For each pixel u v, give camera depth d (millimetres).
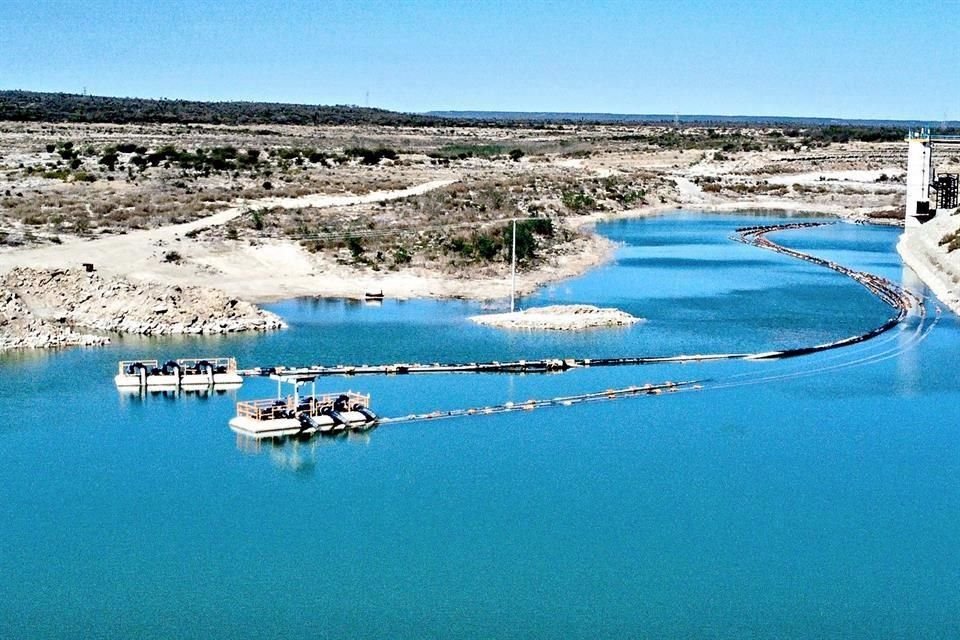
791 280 110312
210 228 110312
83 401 67000
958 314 94938
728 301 98625
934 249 120875
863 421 64875
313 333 83062
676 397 69625
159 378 69438
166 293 85062
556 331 85625
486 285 101500
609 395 69750
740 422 64750
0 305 80688
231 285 95875
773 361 78375
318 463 57812
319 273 101250
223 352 77188
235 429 62562
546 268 111500
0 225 106562
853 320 91938
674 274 112562
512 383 72188
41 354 76750
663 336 84750
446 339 81875
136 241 103188
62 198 123812
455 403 67812
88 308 83750
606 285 105188
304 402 63938
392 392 69875
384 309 91750
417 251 108250
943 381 73312
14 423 63094
